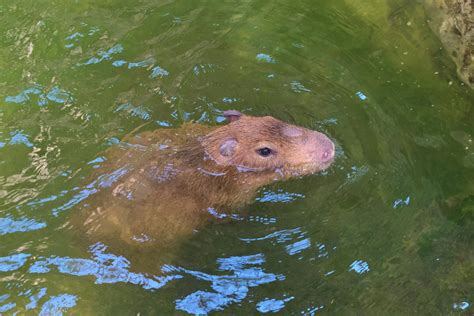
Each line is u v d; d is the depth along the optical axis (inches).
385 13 58.0
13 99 50.3
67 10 58.5
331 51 55.6
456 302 40.3
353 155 47.7
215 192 45.5
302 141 46.0
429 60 53.7
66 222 42.5
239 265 42.3
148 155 45.4
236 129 46.6
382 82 52.7
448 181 46.2
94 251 41.8
